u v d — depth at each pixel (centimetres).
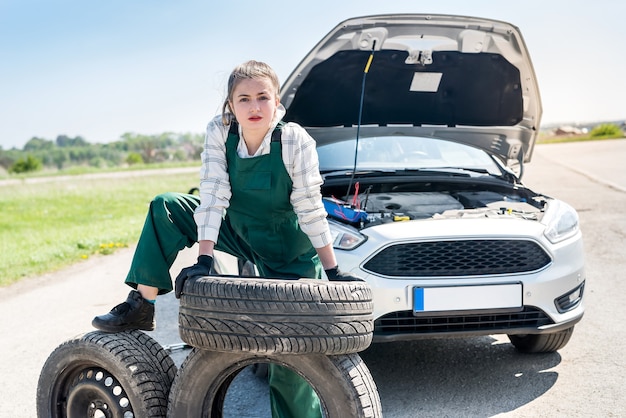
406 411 345
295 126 259
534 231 374
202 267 244
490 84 490
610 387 367
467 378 391
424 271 358
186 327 235
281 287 225
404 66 472
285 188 260
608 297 555
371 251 358
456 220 380
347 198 445
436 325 359
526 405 348
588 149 3192
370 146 520
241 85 246
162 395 267
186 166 4453
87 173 4088
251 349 226
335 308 227
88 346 270
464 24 443
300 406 285
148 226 271
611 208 1050
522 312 366
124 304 273
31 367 441
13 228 1254
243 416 348
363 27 439
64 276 761
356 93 489
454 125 522
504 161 541
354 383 232
